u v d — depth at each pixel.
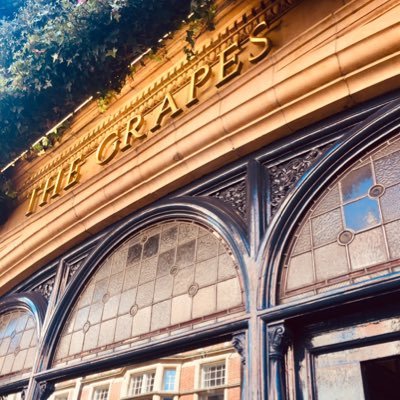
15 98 3.75
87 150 4.26
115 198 3.54
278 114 2.75
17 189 5.00
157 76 3.91
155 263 3.15
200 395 3.38
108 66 3.48
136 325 2.94
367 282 1.91
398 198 2.15
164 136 3.34
